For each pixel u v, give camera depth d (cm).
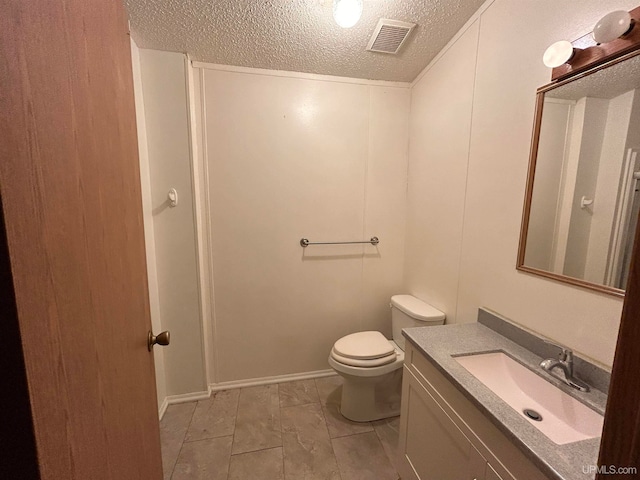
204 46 150
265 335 198
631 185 76
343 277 204
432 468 102
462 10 128
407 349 121
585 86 86
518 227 111
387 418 168
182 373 180
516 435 64
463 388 81
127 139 69
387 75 185
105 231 56
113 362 57
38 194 35
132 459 65
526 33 105
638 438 34
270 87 176
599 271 84
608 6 80
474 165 134
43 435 35
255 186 183
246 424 163
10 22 31
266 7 122
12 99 31
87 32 50
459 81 143
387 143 198
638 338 34
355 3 111
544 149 99
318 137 187
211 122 172
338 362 160
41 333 35
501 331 117
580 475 54
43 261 36
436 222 167
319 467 136
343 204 197
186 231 168
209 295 186
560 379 87
